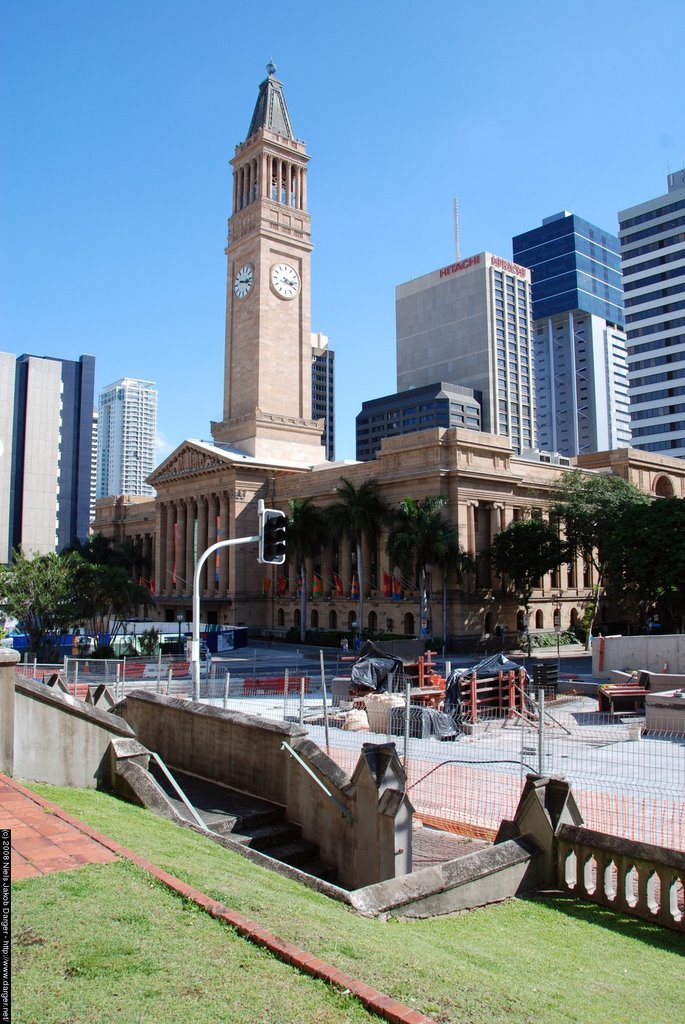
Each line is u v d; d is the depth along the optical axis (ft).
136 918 24.34
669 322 491.72
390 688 113.39
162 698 62.44
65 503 562.25
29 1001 18.95
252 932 23.94
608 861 38.27
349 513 249.75
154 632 198.59
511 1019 22.43
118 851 30.40
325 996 20.65
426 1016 20.57
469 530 247.70
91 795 43.93
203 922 24.67
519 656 227.81
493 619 250.57
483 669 102.73
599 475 255.70
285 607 305.32
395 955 25.53
